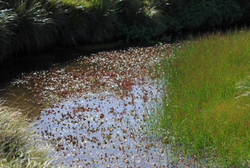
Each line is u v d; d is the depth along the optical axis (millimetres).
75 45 13266
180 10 16953
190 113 5926
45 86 8445
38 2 11586
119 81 8789
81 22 13094
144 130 5961
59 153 5211
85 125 6234
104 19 13812
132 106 7094
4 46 10305
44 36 12023
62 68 10078
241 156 4645
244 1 18109
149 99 7438
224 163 4598
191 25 16344
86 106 7145
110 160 5020
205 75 7754
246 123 5250
